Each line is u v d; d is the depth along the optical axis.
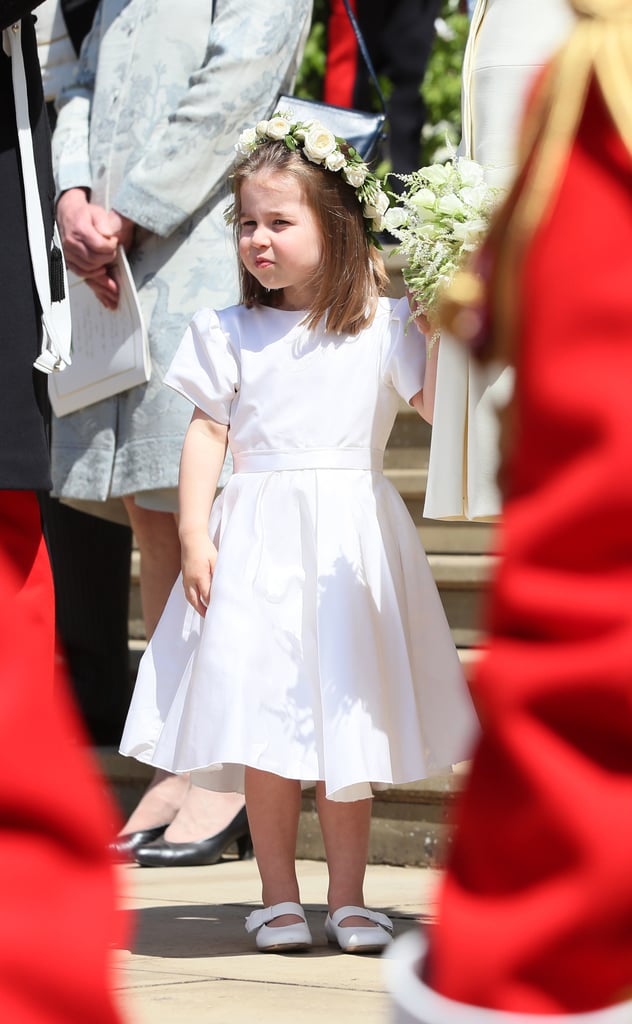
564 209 2.44
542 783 2.25
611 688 2.24
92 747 15.91
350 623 9.85
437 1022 2.31
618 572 2.28
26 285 8.54
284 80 14.04
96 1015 2.43
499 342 2.60
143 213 13.38
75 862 2.50
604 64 2.48
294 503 10.36
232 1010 8.05
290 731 9.74
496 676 2.33
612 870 2.20
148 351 13.56
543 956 2.27
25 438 8.35
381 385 10.64
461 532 17.52
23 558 8.37
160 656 10.66
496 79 10.12
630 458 2.26
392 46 21.33
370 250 11.00
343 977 9.02
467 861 2.38
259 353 10.74
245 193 10.77
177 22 13.88
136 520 14.37
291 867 10.19
